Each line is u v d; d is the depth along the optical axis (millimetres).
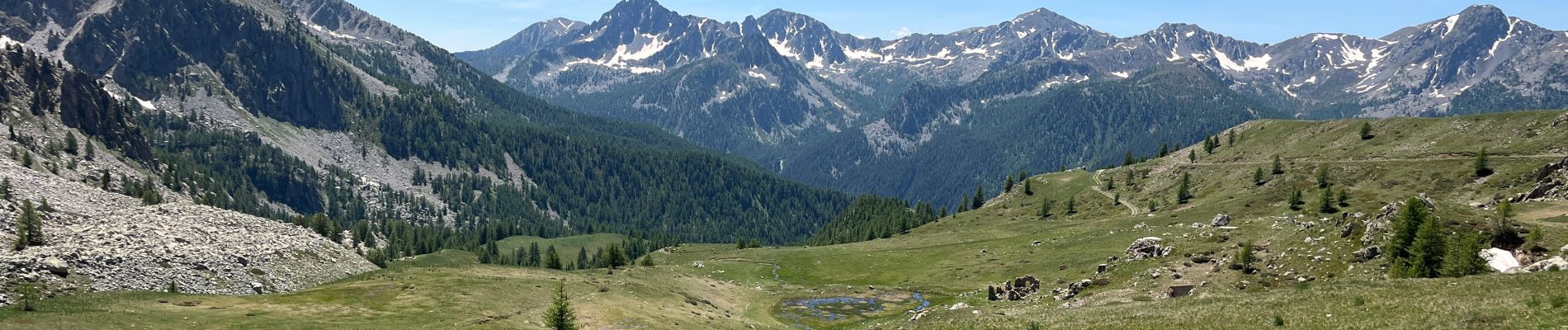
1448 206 68688
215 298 82938
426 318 80625
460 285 98562
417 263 195750
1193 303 55781
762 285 138500
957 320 63625
